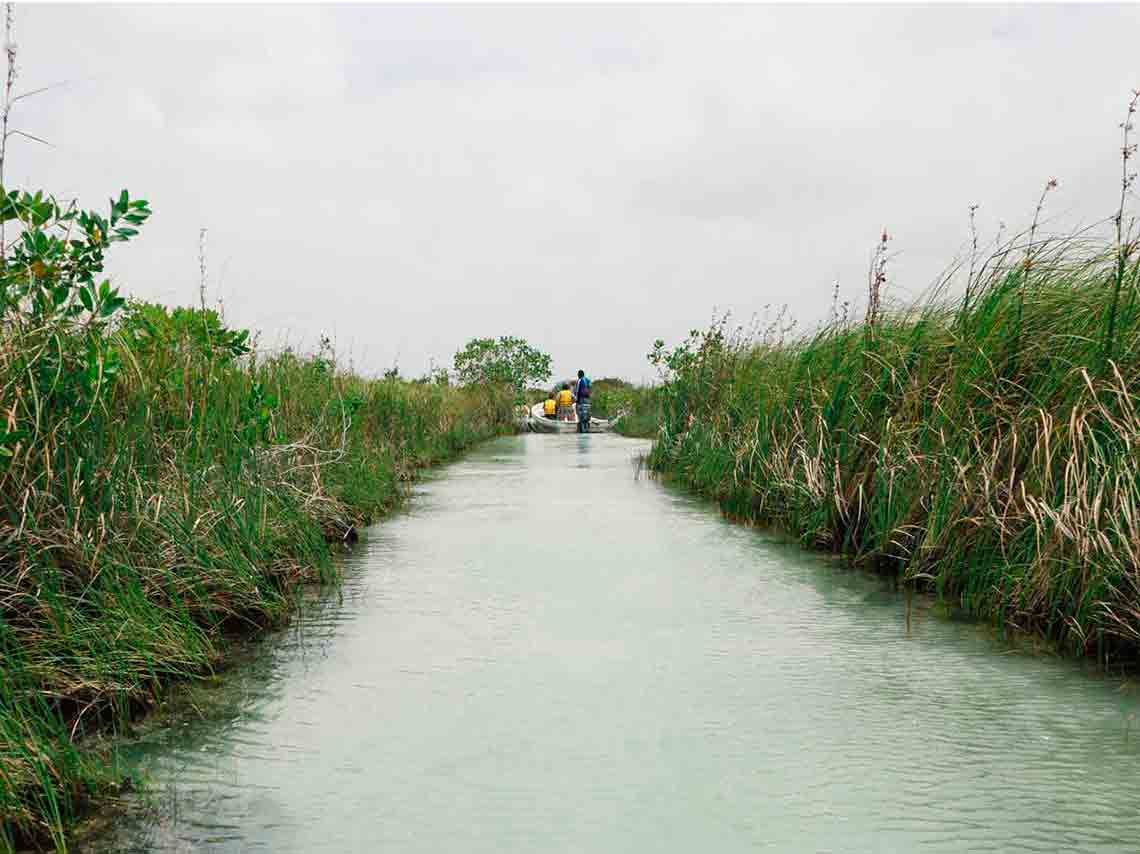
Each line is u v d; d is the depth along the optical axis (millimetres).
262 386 7332
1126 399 4762
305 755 3287
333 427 9492
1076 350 5324
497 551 7117
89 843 2654
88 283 4684
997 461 5418
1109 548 4402
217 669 4246
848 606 5406
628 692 3951
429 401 18844
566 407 29609
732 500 8992
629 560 6746
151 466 5090
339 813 2850
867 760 3254
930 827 2764
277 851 2617
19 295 4332
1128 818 2814
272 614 5082
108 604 4043
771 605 5434
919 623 5031
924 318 7074
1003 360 5781
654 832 2736
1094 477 4723
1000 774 3135
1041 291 5863
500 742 3414
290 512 6406
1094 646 4477
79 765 3045
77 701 3596
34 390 3992
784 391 9117
